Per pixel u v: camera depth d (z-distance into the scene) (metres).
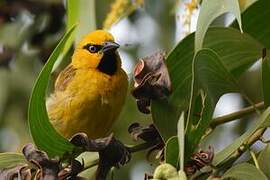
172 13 3.59
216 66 3.43
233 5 3.40
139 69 3.45
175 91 3.46
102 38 3.71
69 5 3.58
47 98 3.74
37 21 3.80
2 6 3.80
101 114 3.70
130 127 3.46
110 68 3.70
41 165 3.42
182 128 3.39
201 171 3.43
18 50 3.82
